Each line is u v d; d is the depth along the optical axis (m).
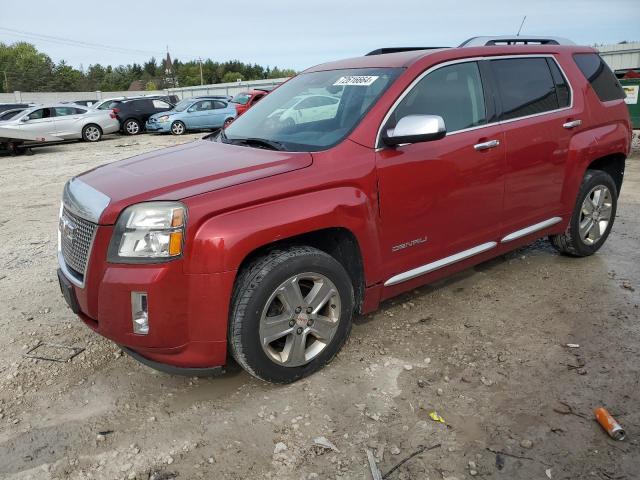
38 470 2.50
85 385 3.16
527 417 2.76
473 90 3.81
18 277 4.93
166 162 3.28
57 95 49.16
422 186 3.42
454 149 3.57
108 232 2.67
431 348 3.45
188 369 2.85
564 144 4.33
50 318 4.04
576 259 4.96
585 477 2.36
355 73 3.75
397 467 2.46
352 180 3.09
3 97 46.88
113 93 52.25
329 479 2.40
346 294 3.17
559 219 4.51
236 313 2.79
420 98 3.51
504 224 4.05
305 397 2.97
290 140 3.40
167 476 2.44
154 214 2.62
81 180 3.26
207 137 4.13
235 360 3.10
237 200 2.71
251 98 18.34
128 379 3.21
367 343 3.52
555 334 3.59
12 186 10.16
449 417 2.78
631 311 3.88
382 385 3.07
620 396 2.91
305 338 3.06
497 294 4.23
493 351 3.40
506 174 3.92
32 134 15.97
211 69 134.25
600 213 4.88
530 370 3.18
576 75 4.56
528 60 4.25
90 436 2.72
